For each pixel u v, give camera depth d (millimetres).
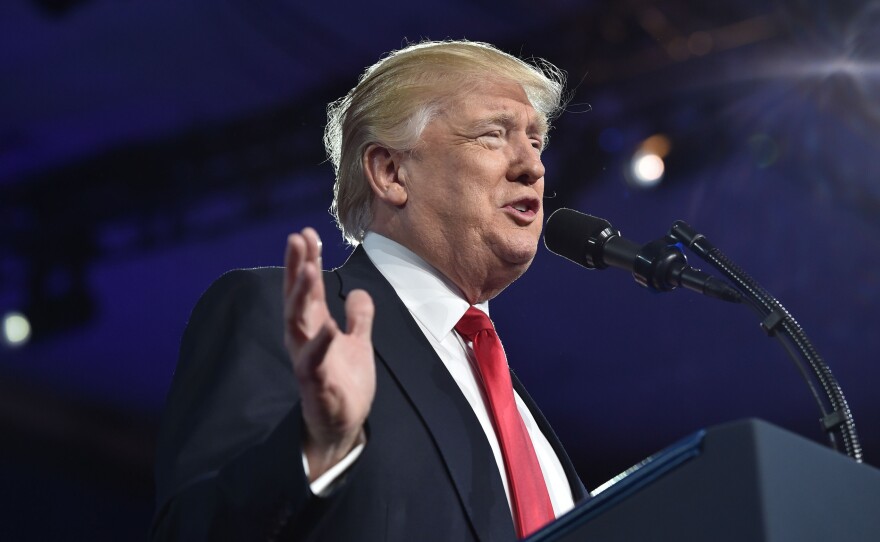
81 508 15617
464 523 3672
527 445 4215
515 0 12984
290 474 2945
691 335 15867
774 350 15648
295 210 14641
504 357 4527
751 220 14922
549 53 13492
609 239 4594
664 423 16234
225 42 13273
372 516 3576
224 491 3078
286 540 3002
